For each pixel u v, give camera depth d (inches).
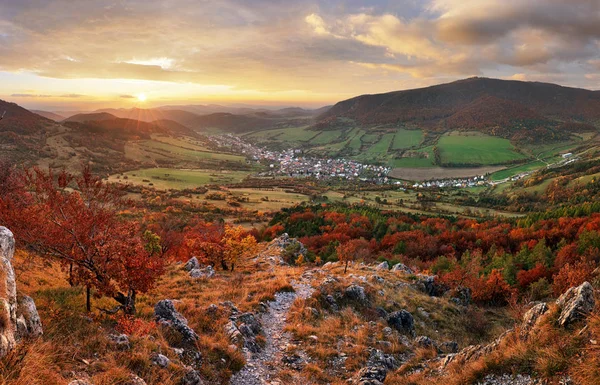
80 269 614.5
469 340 1139.9
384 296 1310.3
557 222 3703.3
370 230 4050.2
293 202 7219.5
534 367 443.2
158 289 1096.8
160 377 482.6
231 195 7529.5
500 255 2933.1
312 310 1019.3
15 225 584.7
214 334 747.4
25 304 434.6
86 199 638.5
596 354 387.9
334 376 689.0
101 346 486.0
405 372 687.7
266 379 637.3
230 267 1895.9
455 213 6658.5
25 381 326.3
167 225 3191.4
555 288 1808.6
